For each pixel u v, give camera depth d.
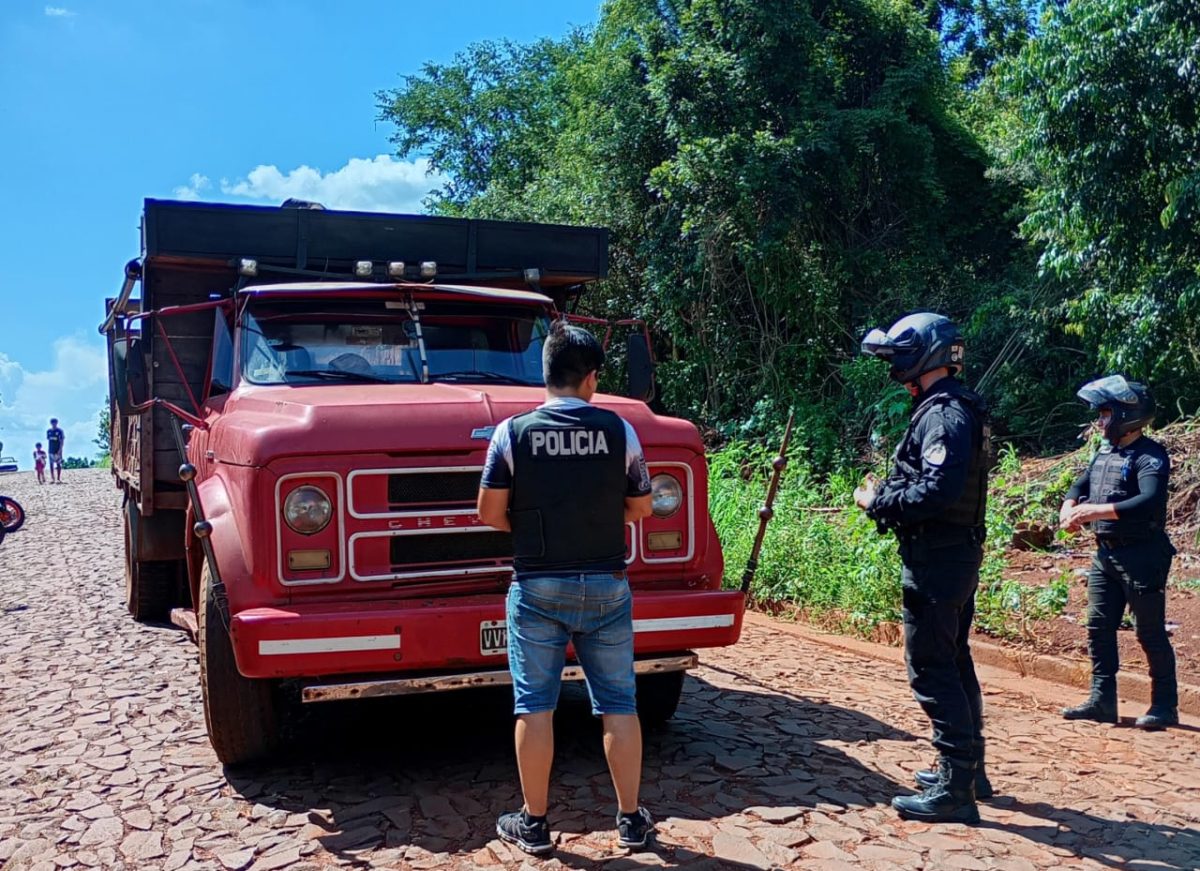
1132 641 7.41
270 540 4.50
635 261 17.80
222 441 5.08
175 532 7.96
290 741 5.43
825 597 8.62
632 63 17.08
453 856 3.93
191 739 5.41
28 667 7.00
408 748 5.30
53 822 4.32
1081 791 4.77
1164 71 11.12
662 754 5.13
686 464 5.15
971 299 16.16
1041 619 7.86
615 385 17.89
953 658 4.37
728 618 4.88
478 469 4.76
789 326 16.56
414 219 6.92
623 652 3.99
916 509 4.19
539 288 7.38
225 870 3.85
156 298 6.80
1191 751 5.46
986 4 25.17
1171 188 11.03
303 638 4.25
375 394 5.17
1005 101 22.61
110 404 10.16
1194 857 4.01
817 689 6.47
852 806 4.45
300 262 6.61
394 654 4.36
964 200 17.64
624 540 4.08
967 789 4.29
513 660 3.97
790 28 15.43
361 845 4.05
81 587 10.63
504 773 4.88
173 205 6.34
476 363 6.02
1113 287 12.35
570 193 18.95
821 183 15.75
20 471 39.34
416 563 4.70
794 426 14.84
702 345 16.70
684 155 15.48
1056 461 12.41
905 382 4.54
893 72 16.50
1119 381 6.12
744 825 4.20
